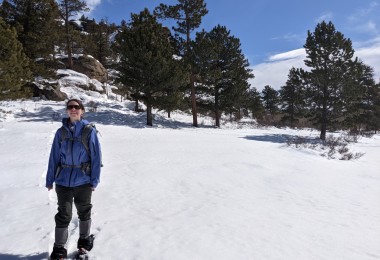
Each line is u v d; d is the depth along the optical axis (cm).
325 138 2962
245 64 3475
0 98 2211
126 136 1945
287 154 1623
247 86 3356
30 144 1306
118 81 2798
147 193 704
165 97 2719
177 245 417
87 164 370
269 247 432
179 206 615
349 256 421
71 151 363
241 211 603
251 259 390
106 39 5206
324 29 2812
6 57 2245
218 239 447
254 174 1023
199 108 3444
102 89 4028
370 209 696
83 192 371
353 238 495
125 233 450
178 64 2753
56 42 3859
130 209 576
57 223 361
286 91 4881
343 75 2788
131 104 3747
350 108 2873
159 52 2605
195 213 571
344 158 1725
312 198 766
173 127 2892
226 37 3362
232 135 2588
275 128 3941
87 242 384
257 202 686
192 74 3114
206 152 1448
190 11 3169
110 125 2484
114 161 1083
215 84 3209
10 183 725
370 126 4997
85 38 4438
